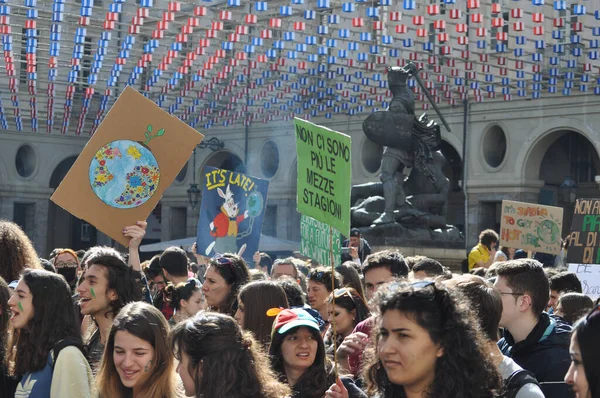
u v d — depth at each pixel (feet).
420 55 202.28
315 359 32.07
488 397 23.99
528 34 195.42
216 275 44.37
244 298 37.40
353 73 193.16
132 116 47.06
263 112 217.97
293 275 57.16
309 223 44.21
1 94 244.83
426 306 23.49
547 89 203.51
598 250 62.75
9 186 265.34
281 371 32.09
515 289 35.12
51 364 32.91
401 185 117.39
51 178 283.59
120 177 46.78
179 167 47.24
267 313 35.06
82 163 46.50
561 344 34.88
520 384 28.35
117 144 46.85
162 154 47.16
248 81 196.95
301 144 34.37
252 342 27.94
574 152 221.46
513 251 84.53
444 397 23.35
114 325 29.96
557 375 34.14
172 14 154.10
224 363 27.04
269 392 27.63
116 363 29.76
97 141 46.75
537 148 212.64
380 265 42.14
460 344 23.57
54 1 157.17
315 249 43.73
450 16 150.20
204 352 27.12
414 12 201.16
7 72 182.39
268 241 153.79
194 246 67.67
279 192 252.83
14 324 33.19
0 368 34.55
